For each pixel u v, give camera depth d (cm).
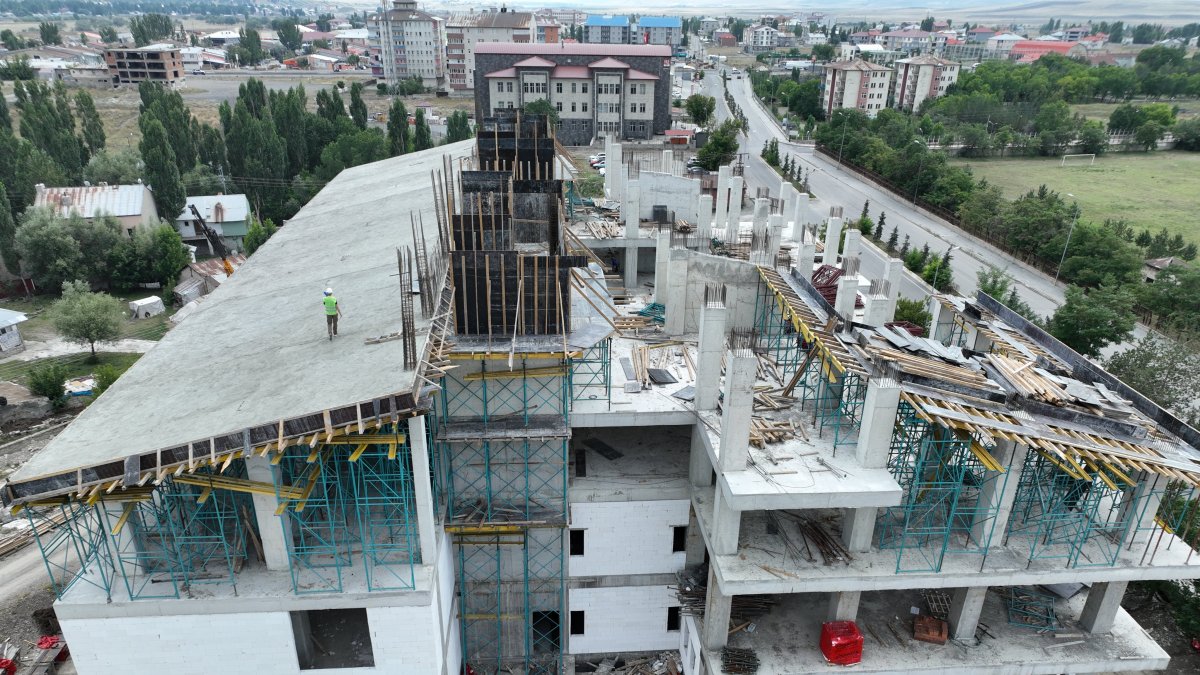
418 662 2716
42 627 3572
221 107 10506
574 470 3366
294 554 2648
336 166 10281
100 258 8044
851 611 2898
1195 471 2519
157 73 19300
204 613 2519
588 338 3028
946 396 2705
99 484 2188
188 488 2658
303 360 2752
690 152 12212
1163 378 4922
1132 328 5953
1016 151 15112
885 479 2630
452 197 3541
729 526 2755
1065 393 2844
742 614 3092
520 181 4066
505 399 3098
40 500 2178
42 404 5634
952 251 9062
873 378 2622
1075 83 19900
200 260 9062
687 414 3133
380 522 2919
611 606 3434
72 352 6694
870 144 12550
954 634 2964
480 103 13538
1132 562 2797
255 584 2561
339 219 5322
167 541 2708
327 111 11588
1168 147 16162
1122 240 8069
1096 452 2550
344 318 3142
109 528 2508
